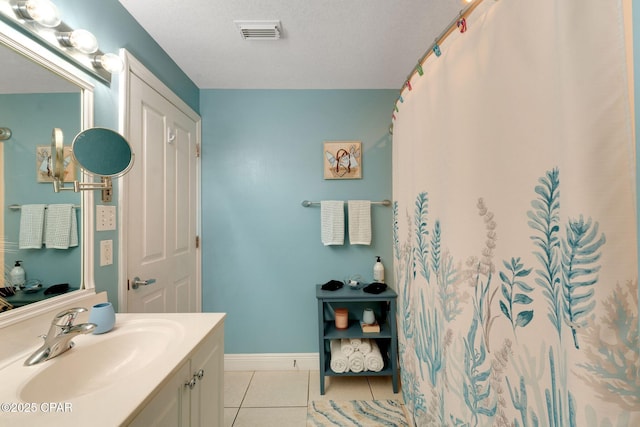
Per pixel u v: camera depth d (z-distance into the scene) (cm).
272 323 213
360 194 214
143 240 145
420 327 140
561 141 61
